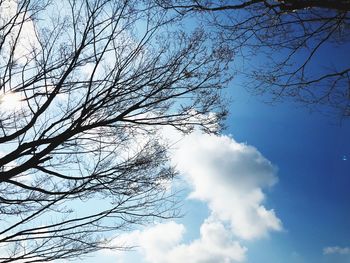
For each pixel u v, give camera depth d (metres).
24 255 4.09
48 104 4.15
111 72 4.68
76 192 4.36
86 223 4.43
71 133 4.15
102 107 4.57
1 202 4.20
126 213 4.73
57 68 4.48
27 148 3.98
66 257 4.33
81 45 4.34
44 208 4.27
